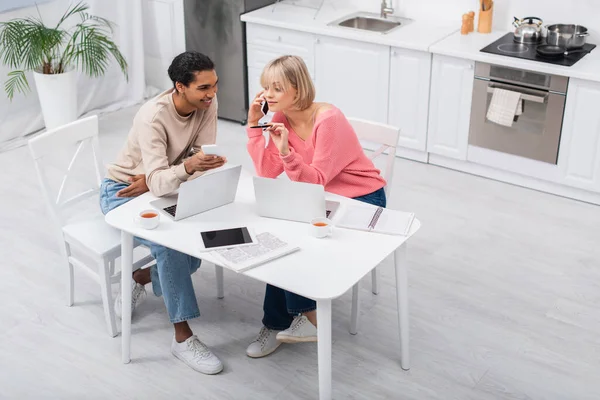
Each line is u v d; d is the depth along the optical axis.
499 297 3.69
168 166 3.18
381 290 3.76
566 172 4.56
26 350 3.37
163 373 3.23
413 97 4.95
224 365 3.27
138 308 3.64
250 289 3.79
